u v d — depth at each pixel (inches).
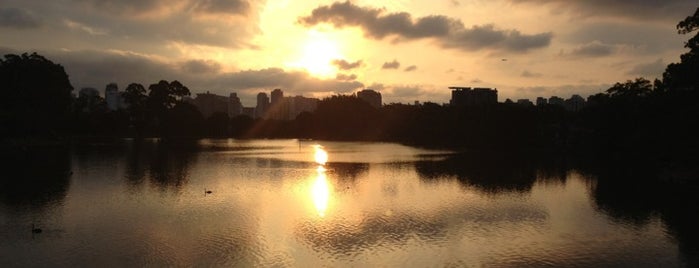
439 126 7239.2
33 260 1302.9
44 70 5974.4
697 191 2472.9
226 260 1320.1
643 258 1376.7
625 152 3924.7
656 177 3004.4
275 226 1675.7
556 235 1601.9
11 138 5260.8
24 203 2027.6
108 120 7677.2
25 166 3356.3
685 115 2716.5
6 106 5452.8
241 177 2878.9
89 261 1298.0
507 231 1644.9
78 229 1614.2
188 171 3149.6
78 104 7411.4
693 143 2765.7
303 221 1752.0
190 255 1354.6
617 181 2842.0
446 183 2704.2
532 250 1439.5
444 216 1852.9
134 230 1606.8
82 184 2551.7
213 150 5123.0
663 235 1611.7
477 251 1424.7
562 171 3331.7
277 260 1326.3
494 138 6309.1
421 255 1382.9
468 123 6796.3
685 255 1401.3
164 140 7209.6
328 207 2004.2
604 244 1504.7
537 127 6250.0
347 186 2571.4
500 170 3351.4
